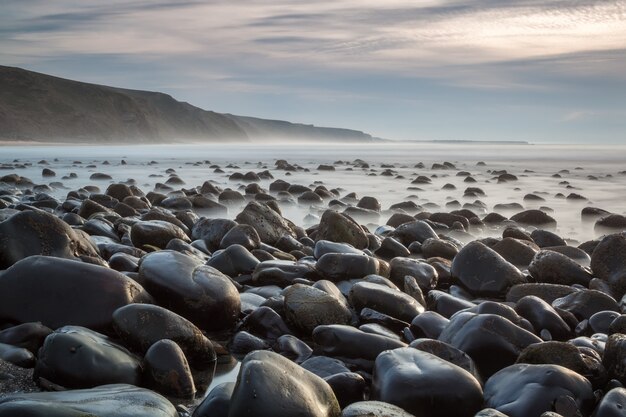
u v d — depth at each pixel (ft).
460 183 102.73
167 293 22.27
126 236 37.01
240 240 34.58
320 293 23.65
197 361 20.01
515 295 28.55
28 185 89.45
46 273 21.18
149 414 13.92
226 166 155.33
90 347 17.10
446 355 18.58
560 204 74.49
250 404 13.92
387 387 16.21
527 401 15.72
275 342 21.71
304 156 237.04
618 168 155.53
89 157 208.44
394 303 24.08
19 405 12.59
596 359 18.53
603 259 31.32
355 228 38.63
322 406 14.74
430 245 36.83
